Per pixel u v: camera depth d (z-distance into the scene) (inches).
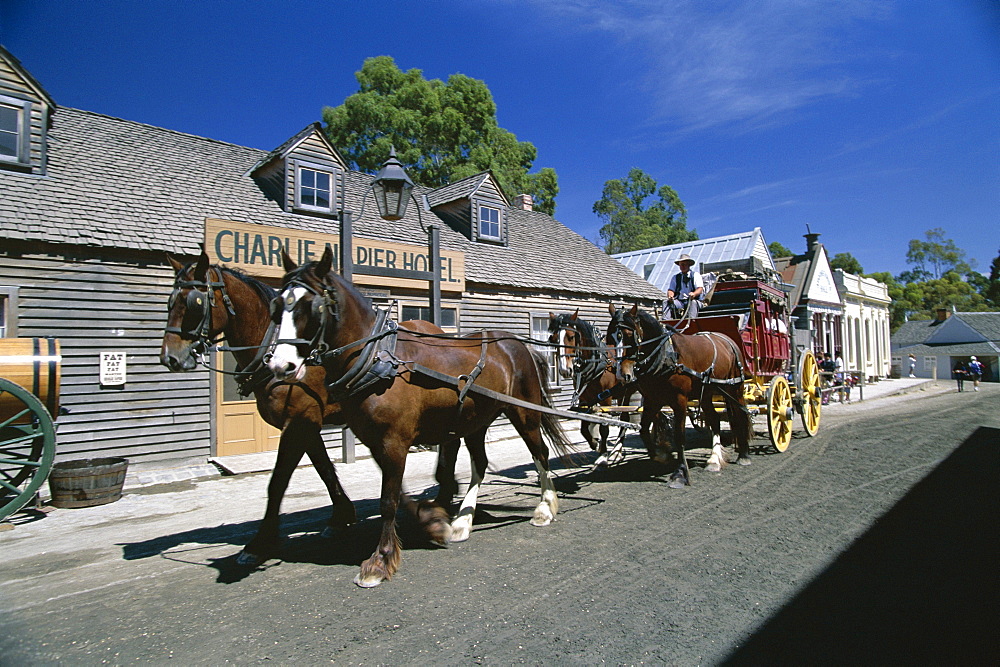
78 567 184.5
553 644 129.9
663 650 126.0
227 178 470.0
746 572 169.6
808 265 1139.9
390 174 274.5
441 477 239.5
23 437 235.8
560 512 240.1
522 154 1194.0
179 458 359.3
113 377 336.5
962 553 180.5
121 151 435.5
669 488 277.4
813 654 122.5
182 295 181.0
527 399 230.8
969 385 1322.6
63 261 325.4
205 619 146.3
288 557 191.9
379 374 170.4
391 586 165.0
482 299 523.2
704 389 305.4
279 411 192.2
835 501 246.8
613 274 700.0
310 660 125.4
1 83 346.6
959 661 117.8
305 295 158.7
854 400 839.1
